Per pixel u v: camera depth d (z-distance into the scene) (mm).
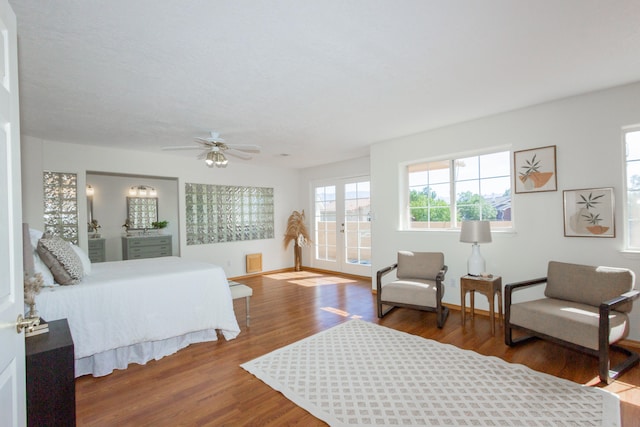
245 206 6414
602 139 2938
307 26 1837
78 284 2461
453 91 2863
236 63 2270
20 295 1062
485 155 3816
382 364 2547
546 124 3240
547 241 3268
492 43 2062
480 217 3863
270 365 2564
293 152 5395
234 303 4387
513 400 2033
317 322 3590
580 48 2146
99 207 6164
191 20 1757
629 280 2516
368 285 5445
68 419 1311
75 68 2301
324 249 6855
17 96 1071
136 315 2619
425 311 3629
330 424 1840
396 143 4527
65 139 4246
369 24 1830
